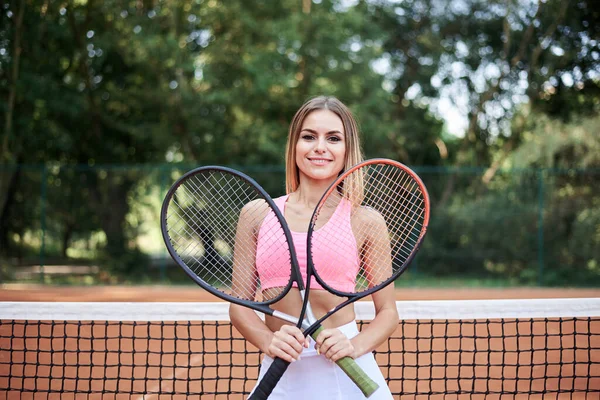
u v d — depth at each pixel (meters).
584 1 17.61
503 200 14.30
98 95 16.75
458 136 20.58
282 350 1.82
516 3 18.67
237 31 16.58
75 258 13.87
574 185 13.99
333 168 2.07
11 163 15.10
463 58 19.58
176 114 16.19
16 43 14.36
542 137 18.34
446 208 14.47
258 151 16.52
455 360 5.07
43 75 15.54
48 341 5.71
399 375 4.64
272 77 15.52
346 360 1.84
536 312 3.09
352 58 16.89
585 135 17.61
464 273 14.29
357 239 2.05
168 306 3.17
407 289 13.29
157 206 14.05
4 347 5.41
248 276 2.07
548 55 18.12
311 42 16.55
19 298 10.83
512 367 4.91
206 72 15.92
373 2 20.30
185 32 17.28
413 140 19.69
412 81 20.20
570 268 13.84
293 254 1.94
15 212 13.56
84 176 13.90
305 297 1.91
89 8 15.77
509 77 19.06
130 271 13.91
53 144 15.59
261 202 2.12
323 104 2.10
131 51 15.55
